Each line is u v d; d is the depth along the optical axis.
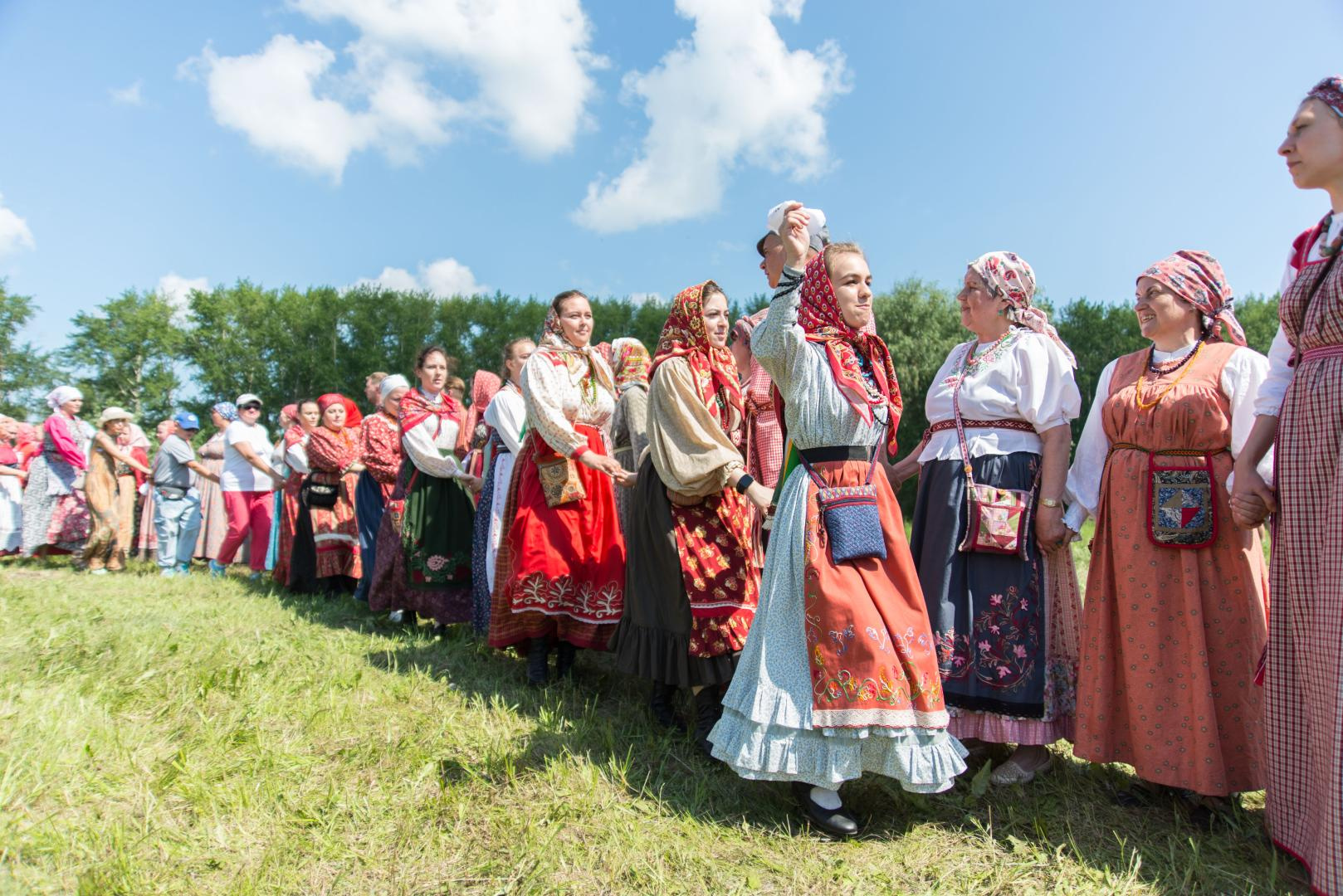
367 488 6.11
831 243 2.81
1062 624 3.00
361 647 4.47
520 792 2.61
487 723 3.21
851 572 2.52
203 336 43.91
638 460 3.68
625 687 3.93
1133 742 2.72
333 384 40.84
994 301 3.09
